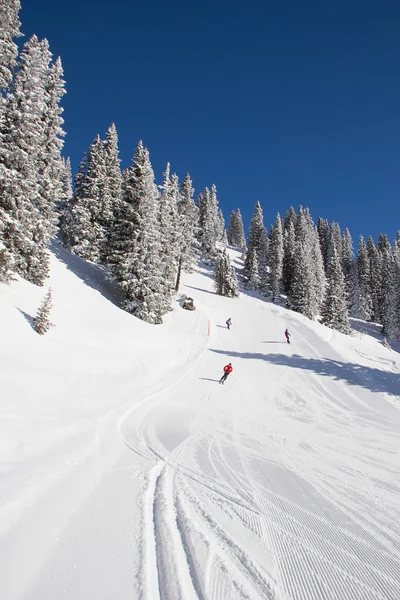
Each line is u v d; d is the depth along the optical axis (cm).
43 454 549
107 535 360
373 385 1683
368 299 6581
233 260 8006
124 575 296
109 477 528
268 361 2191
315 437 945
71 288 2209
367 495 545
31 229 1925
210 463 648
